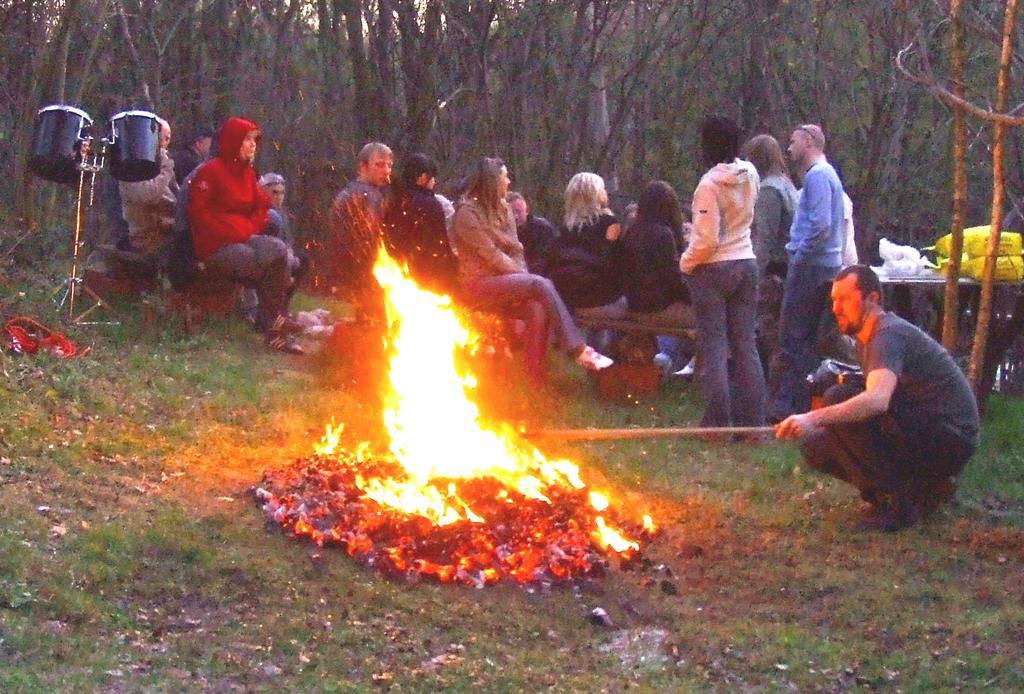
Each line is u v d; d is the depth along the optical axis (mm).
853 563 6070
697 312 8211
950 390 6371
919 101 16781
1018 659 4957
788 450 7949
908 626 5309
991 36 7934
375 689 4504
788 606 5586
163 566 5301
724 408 8195
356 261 8773
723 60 16641
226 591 5191
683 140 16547
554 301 8781
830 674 4883
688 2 15797
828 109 17109
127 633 4750
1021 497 7125
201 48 15914
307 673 4578
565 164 14594
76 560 5188
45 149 8969
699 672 4898
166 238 9766
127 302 9719
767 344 9617
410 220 8648
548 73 14383
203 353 8891
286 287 9688
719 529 6543
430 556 5672
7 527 5391
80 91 11453
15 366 7625
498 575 5574
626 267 9195
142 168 9086
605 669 4895
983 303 7324
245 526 5836
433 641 4969
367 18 14336
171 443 6988
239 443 7199
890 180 17016
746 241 8188
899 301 9617
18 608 4742
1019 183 12727
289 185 14852
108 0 12625
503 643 5055
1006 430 8461
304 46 15992
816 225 8477
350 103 14930
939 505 6797
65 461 6352
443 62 14195
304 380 8586
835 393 6680
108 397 7535
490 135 14164
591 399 9117
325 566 5496
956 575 5926
